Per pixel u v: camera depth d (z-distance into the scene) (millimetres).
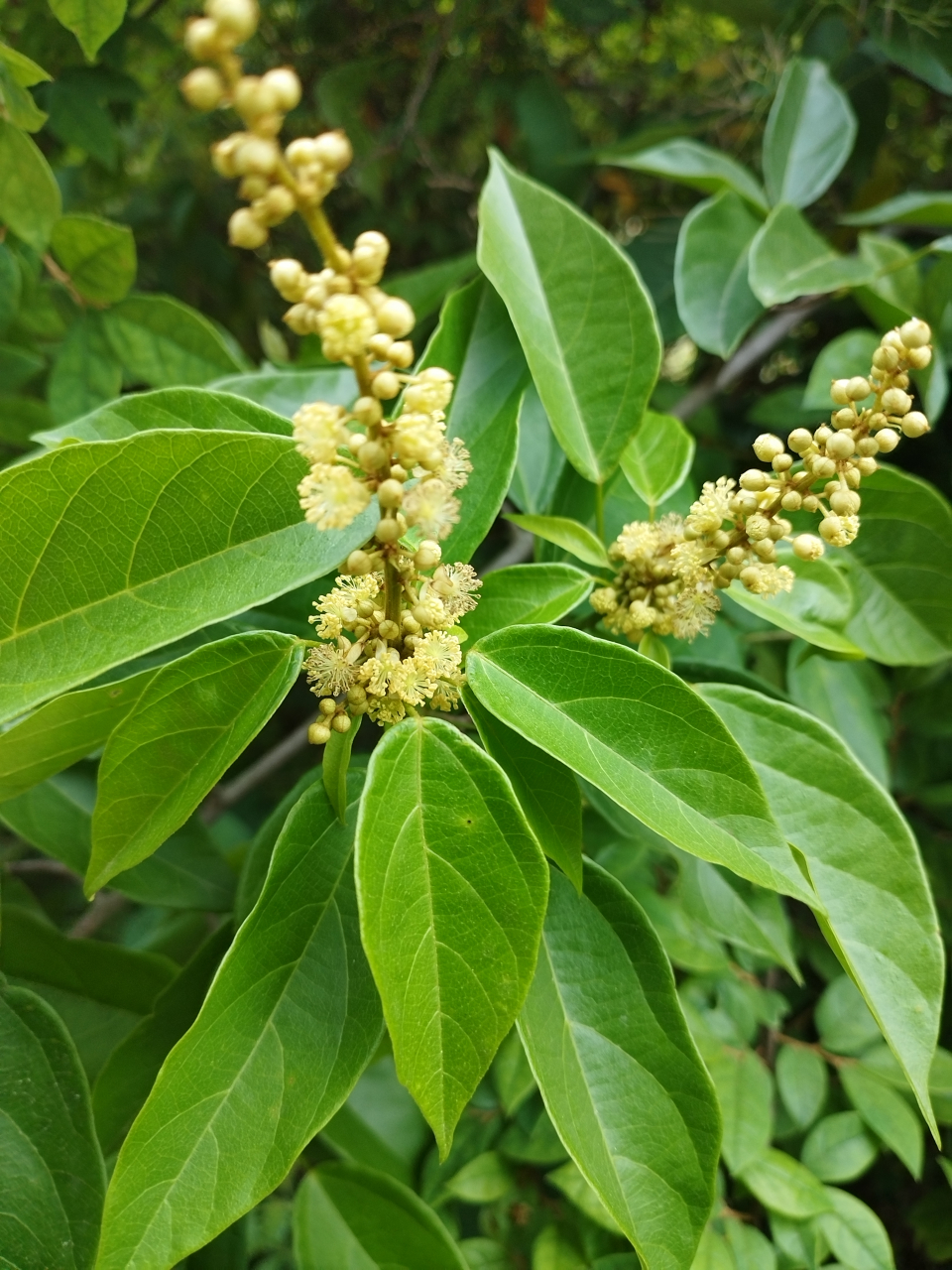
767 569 193
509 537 439
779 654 328
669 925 302
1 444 408
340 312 129
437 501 150
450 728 162
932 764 358
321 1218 260
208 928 316
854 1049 304
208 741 175
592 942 194
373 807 148
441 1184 294
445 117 496
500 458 206
